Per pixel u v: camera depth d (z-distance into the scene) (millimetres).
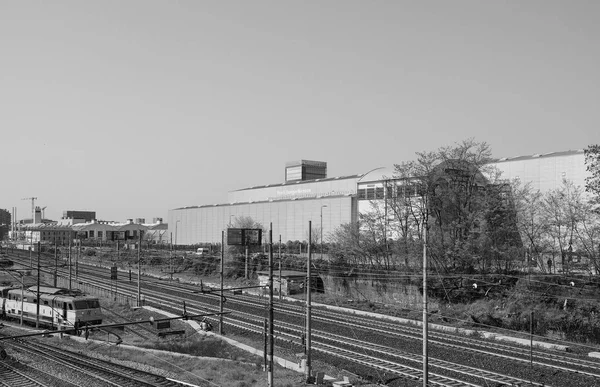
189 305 71000
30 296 60188
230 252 111375
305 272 85062
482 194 69000
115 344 48688
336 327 54344
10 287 66250
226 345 48938
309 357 36062
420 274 68188
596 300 50906
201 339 51562
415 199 74812
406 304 68812
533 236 71062
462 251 65062
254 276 98438
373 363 39375
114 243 195375
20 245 196375
